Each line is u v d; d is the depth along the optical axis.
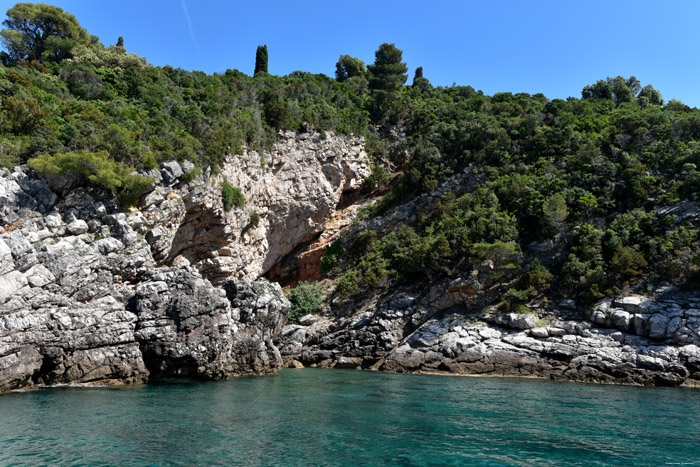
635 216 48.94
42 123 35.75
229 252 49.38
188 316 30.61
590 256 46.62
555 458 15.41
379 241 61.19
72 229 30.39
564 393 29.72
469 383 34.31
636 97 91.38
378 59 83.62
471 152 66.75
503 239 50.53
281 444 16.02
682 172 51.34
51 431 16.83
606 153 59.62
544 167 59.44
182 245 45.75
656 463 15.12
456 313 47.25
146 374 29.14
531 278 45.81
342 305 54.62
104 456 14.24
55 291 27.14
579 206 52.56
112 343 28.16
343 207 68.12
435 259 51.00
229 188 47.81
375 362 46.09
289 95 71.25
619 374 36.31
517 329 42.97
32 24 58.22
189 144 44.22
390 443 16.56
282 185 58.75
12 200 29.34
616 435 18.56
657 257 44.03
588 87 91.12
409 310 49.22
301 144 61.41
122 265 31.33
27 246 26.33
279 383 31.91
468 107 80.00
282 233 61.09
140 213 36.34
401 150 73.94
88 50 57.16
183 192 41.00
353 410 22.52
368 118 74.94
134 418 19.23
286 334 49.94
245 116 56.41
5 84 38.38
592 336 39.94
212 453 14.83
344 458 14.73
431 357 42.28
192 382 30.50
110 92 49.91
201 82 65.88
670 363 35.56
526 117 68.50
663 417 22.28
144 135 41.75
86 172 32.75
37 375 26.05
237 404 23.17
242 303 35.84
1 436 16.00
